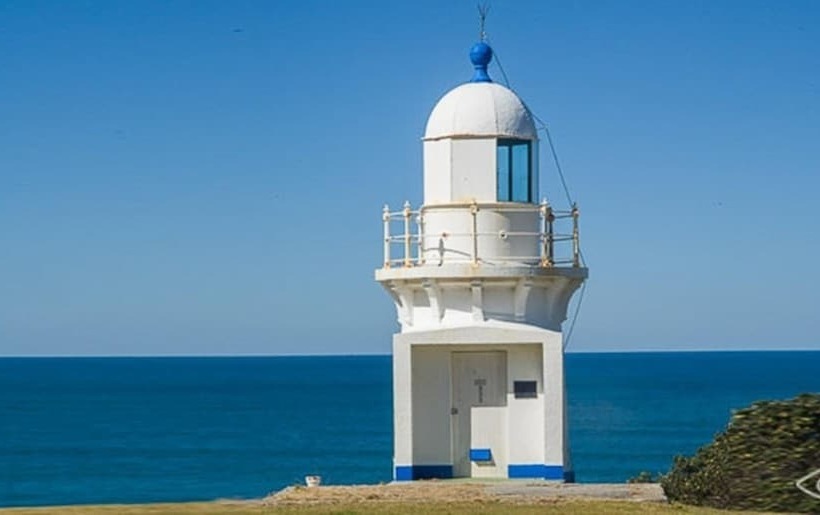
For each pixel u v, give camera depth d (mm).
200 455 100875
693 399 162750
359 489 24734
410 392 26234
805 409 23297
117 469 92375
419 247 26672
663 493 24094
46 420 142125
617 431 114438
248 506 22875
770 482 22828
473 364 26656
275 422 135875
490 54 27328
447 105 26719
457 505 22641
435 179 26719
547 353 25906
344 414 147625
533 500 23312
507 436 26469
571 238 26766
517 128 26484
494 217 26188
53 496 77875
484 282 25953
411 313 26875
